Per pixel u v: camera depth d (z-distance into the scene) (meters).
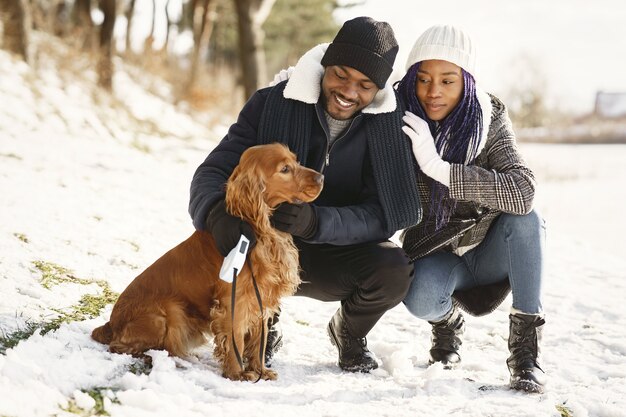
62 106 10.48
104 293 3.82
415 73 3.21
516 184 3.03
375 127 3.15
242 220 2.79
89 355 2.76
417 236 3.34
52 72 12.30
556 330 4.31
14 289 3.51
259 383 2.91
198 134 13.62
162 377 2.64
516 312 3.12
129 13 20.97
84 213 5.56
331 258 3.18
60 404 2.33
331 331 3.35
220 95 17.48
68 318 3.28
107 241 4.87
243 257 2.66
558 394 3.11
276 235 2.86
